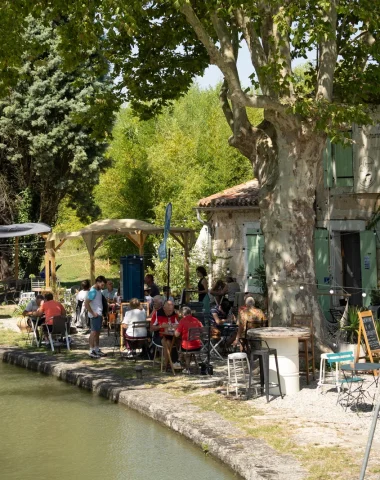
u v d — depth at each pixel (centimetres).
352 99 1602
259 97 1351
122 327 1717
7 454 1027
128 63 1819
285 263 1467
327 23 1305
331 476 787
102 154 3581
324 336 1463
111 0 1311
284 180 1466
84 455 1006
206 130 4631
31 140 3419
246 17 1482
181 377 1425
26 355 1780
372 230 1978
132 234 2245
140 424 1158
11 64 1597
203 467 924
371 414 1091
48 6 1520
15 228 2658
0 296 3341
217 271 2606
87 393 1412
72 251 5438
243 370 1430
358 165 1966
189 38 1772
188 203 3750
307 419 1067
